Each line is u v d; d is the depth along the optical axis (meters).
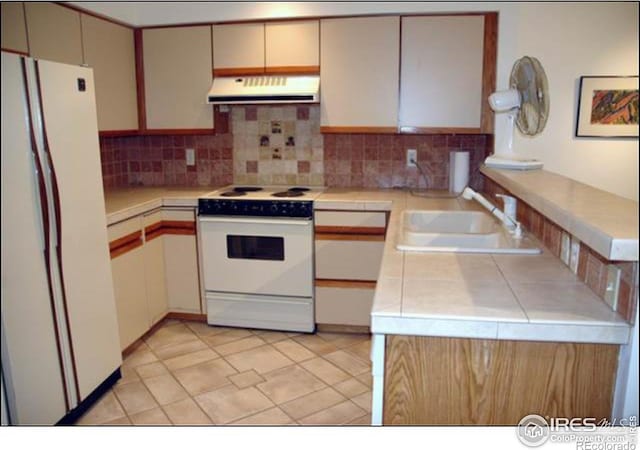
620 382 1.25
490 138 3.18
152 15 3.32
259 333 3.26
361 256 3.09
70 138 2.17
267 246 3.17
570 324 1.23
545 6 3.28
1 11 2.30
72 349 2.22
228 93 3.23
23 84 1.92
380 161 3.54
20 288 1.93
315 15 3.11
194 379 2.67
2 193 1.84
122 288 2.81
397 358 1.34
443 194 3.27
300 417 2.32
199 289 3.34
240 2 3.19
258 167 3.72
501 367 1.31
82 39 2.86
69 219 2.18
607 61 3.32
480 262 1.75
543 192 1.76
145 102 3.47
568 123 3.43
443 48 3.04
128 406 2.41
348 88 3.18
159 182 3.85
